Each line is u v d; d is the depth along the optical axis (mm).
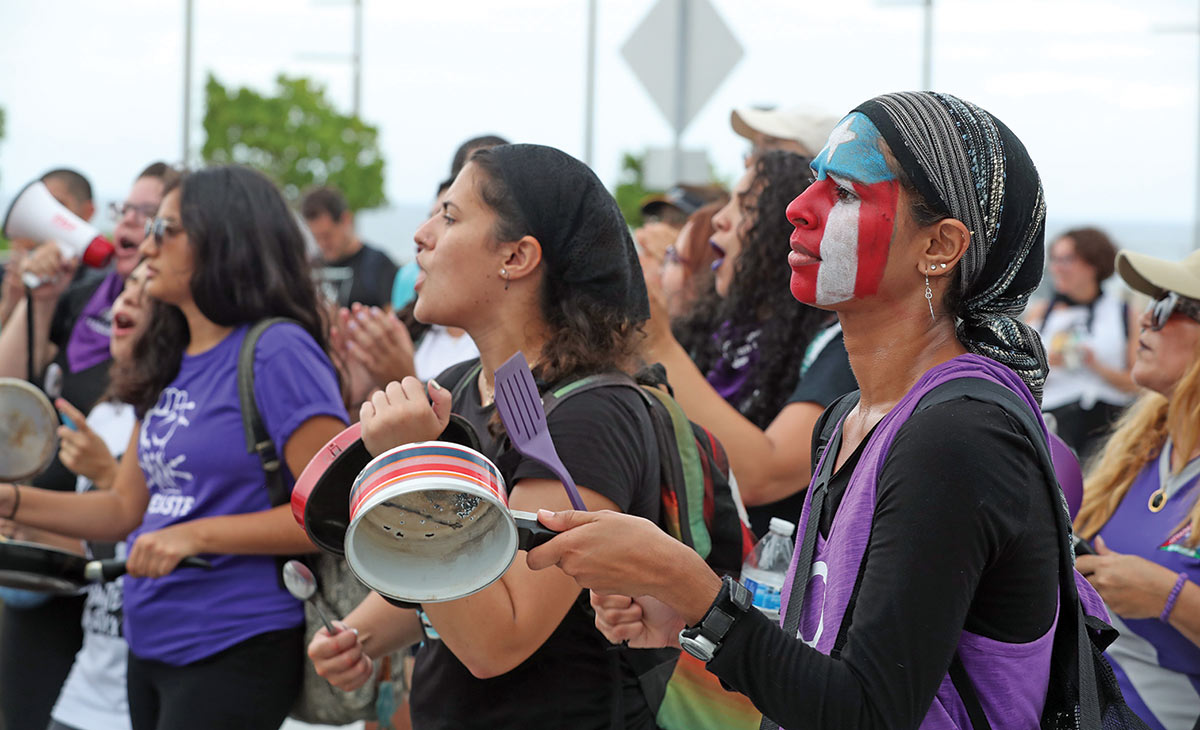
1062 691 1511
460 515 1427
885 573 1373
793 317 3193
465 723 2057
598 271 2109
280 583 2914
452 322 2152
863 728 1344
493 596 1826
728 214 3420
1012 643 1436
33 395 3350
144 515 3227
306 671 2959
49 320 4344
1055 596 1455
